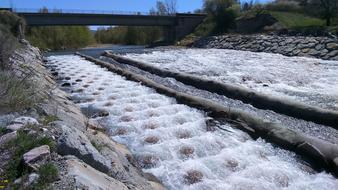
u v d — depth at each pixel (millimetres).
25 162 4926
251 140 9047
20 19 38406
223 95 14477
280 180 6848
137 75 19016
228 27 55438
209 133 9492
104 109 12531
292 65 23438
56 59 32000
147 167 7613
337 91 14898
